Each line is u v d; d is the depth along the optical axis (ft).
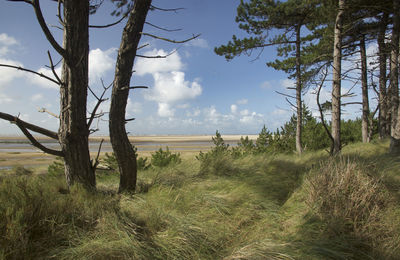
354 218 7.92
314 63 35.50
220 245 7.46
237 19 37.19
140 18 11.14
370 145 26.05
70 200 8.74
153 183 13.69
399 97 28.32
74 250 6.15
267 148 32.76
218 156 18.11
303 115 43.98
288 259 6.01
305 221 8.14
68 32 10.33
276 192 12.58
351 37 37.65
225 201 10.68
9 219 6.37
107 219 7.80
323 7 30.68
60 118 10.97
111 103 11.68
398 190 9.52
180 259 6.48
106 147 148.97
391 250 6.39
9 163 62.34
